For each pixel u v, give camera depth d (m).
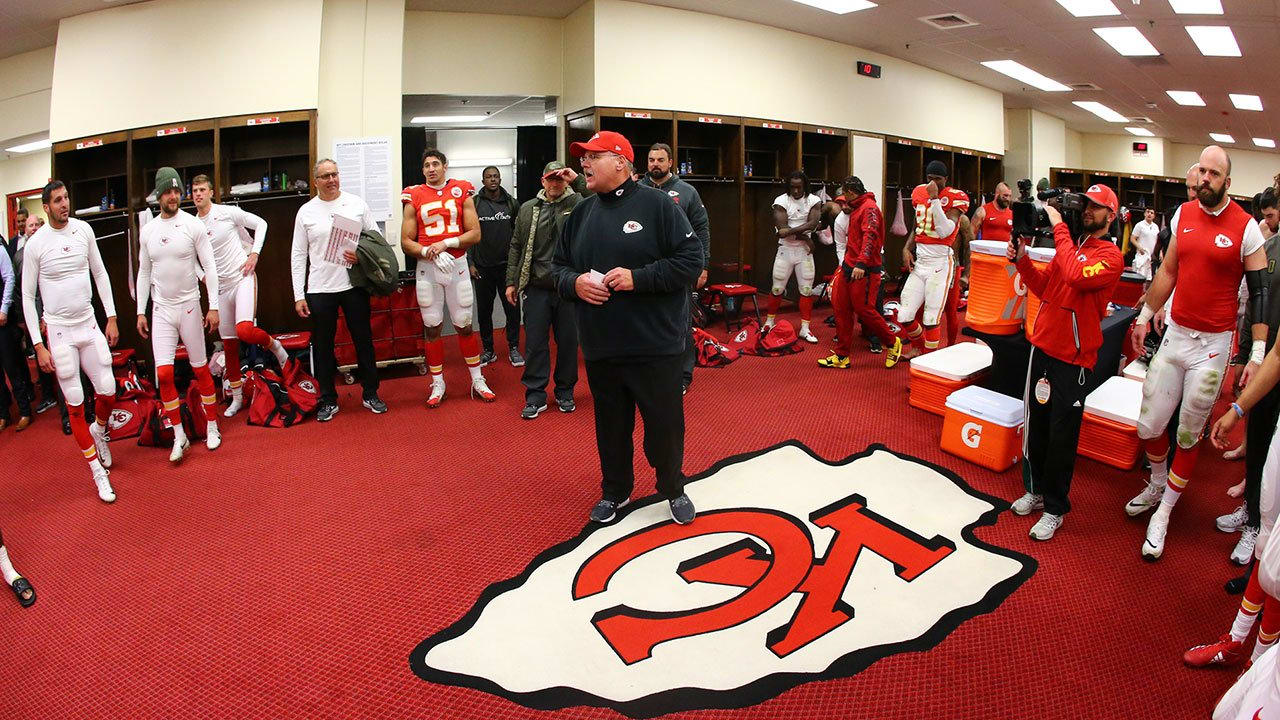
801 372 5.27
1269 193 3.27
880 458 3.53
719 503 3.04
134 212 5.93
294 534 2.91
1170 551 2.67
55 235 3.33
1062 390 2.66
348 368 5.16
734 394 4.65
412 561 2.67
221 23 5.66
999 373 3.94
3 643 2.29
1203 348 2.55
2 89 7.37
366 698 1.96
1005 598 2.37
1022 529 2.84
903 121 9.52
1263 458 2.51
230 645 2.22
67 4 5.66
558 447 3.79
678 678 2.00
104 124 5.89
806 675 2.00
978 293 3.94
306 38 5.61
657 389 2.66
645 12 6.87
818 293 7.15
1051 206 2.72
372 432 4.12
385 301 5.38
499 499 3.17
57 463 3.92
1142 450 3.43
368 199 5.82
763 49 7.73
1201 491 3.22
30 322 3.29
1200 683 1.97
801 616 2.27
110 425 4.27
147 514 3.16
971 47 8.53
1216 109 11.91
